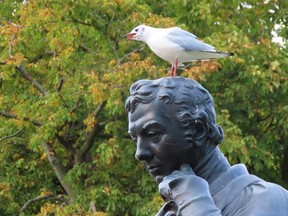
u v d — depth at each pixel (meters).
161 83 3.23
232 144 14.62
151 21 15.45
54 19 15.80
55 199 17.64
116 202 15.33
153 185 15.71
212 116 3.27
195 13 16.31
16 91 17.58
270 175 17.09
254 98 16.42
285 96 16.73
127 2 15.72
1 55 16.83
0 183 17.61
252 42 17.14
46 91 16.88
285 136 17.20
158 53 6.46
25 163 18.02
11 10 18.36
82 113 16.72
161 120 3.18
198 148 3.22
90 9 15.67
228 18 18.12
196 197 3.05
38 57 17.38
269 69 15.98
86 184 16.00
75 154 16.66
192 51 6.28
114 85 14.73
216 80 15.98
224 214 3.13
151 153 3.22
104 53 15.95
